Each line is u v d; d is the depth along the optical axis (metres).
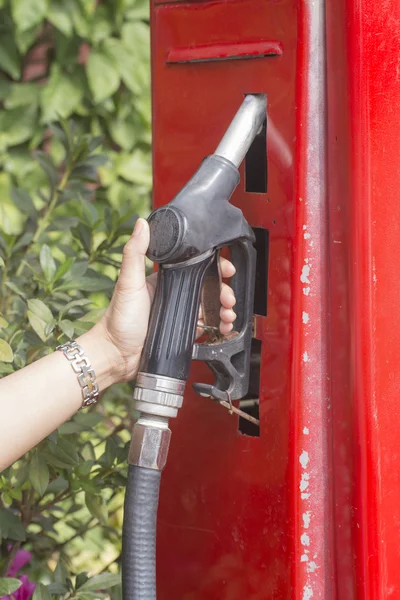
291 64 1.38
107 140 3.48
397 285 1.43
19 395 1.42
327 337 1.44
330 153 1.40
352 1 1.35
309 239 1.40
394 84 1.40
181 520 1.61
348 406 1.42
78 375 1.46
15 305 2.12
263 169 1.50
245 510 1.51
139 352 1.48
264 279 1.52
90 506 1.87
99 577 1.85
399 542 1.47
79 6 3.28
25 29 3.21
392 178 1.41
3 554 2.14
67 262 1.91
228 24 1.45
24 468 1.79
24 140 3.39
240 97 1.45
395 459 1.45
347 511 1.44
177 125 1.54
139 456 1.37
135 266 1.41
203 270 1.38
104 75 3.34
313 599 1.46
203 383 1.56
